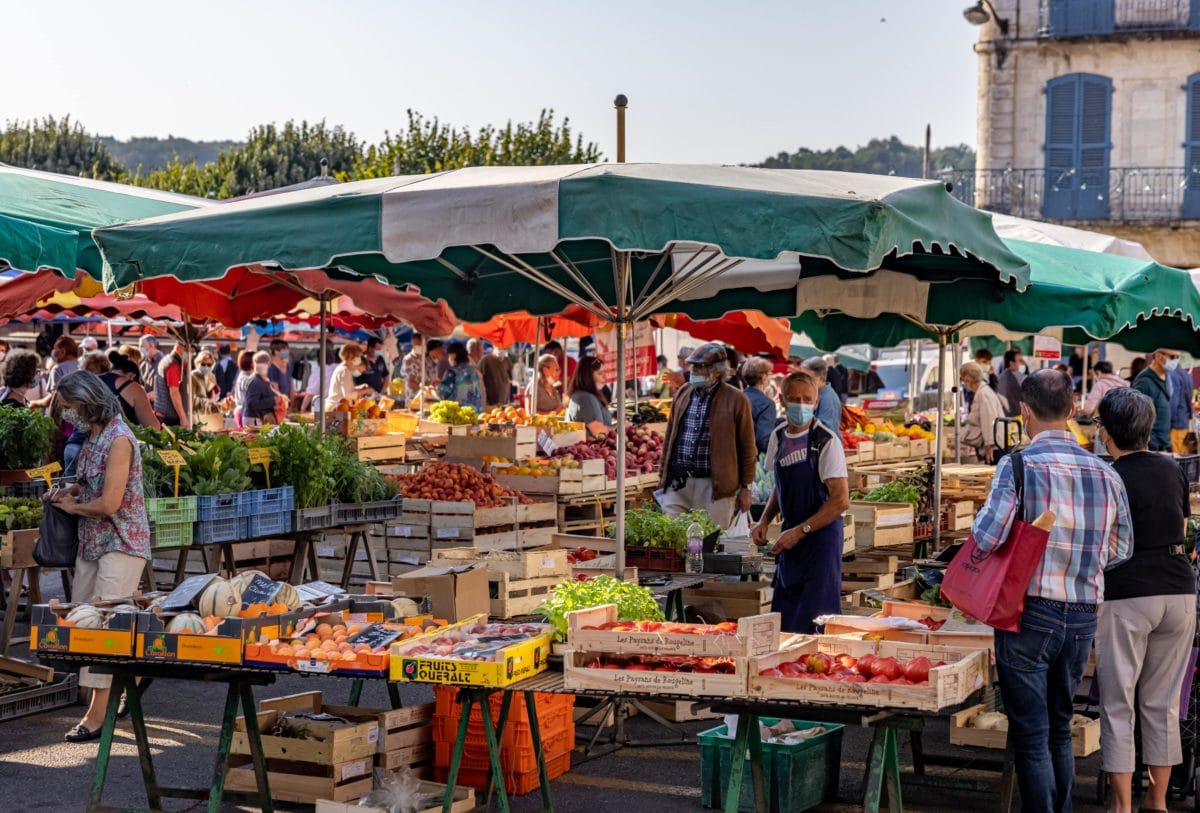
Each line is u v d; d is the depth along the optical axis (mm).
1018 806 6945
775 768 6578
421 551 11695
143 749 6480
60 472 10750
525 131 46344
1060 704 5840
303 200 6461
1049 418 5793
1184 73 35438
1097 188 36062
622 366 7684
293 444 10109
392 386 20656
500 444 13562
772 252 5668
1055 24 36000
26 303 11891
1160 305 9023
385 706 8797
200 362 19312
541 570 7863
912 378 23875
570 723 7484
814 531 8305
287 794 6441
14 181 8914
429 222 6164
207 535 9062
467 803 6383
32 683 8516
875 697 5344
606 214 5879
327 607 6527
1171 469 6336
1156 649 6418
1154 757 6484
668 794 7078
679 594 8539
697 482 10688
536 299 9398
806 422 8328
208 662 6051
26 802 6777
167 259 6664
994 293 8680
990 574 5602
